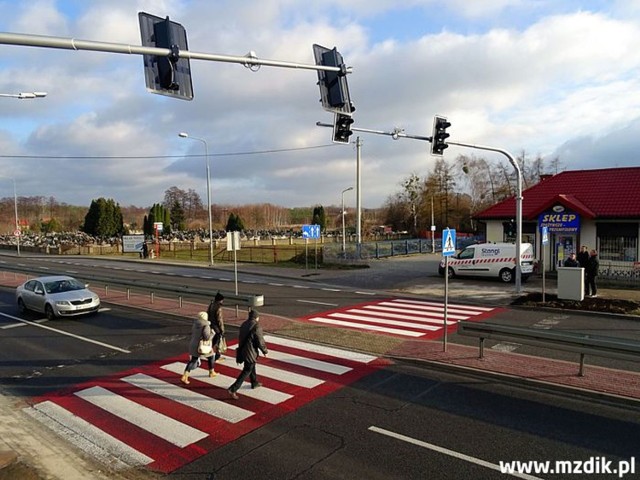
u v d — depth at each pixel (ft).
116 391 28.96
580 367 29.14
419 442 20.98
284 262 118.32
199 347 29.91
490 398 26.30
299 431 22.44
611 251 78.54
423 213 240.53
